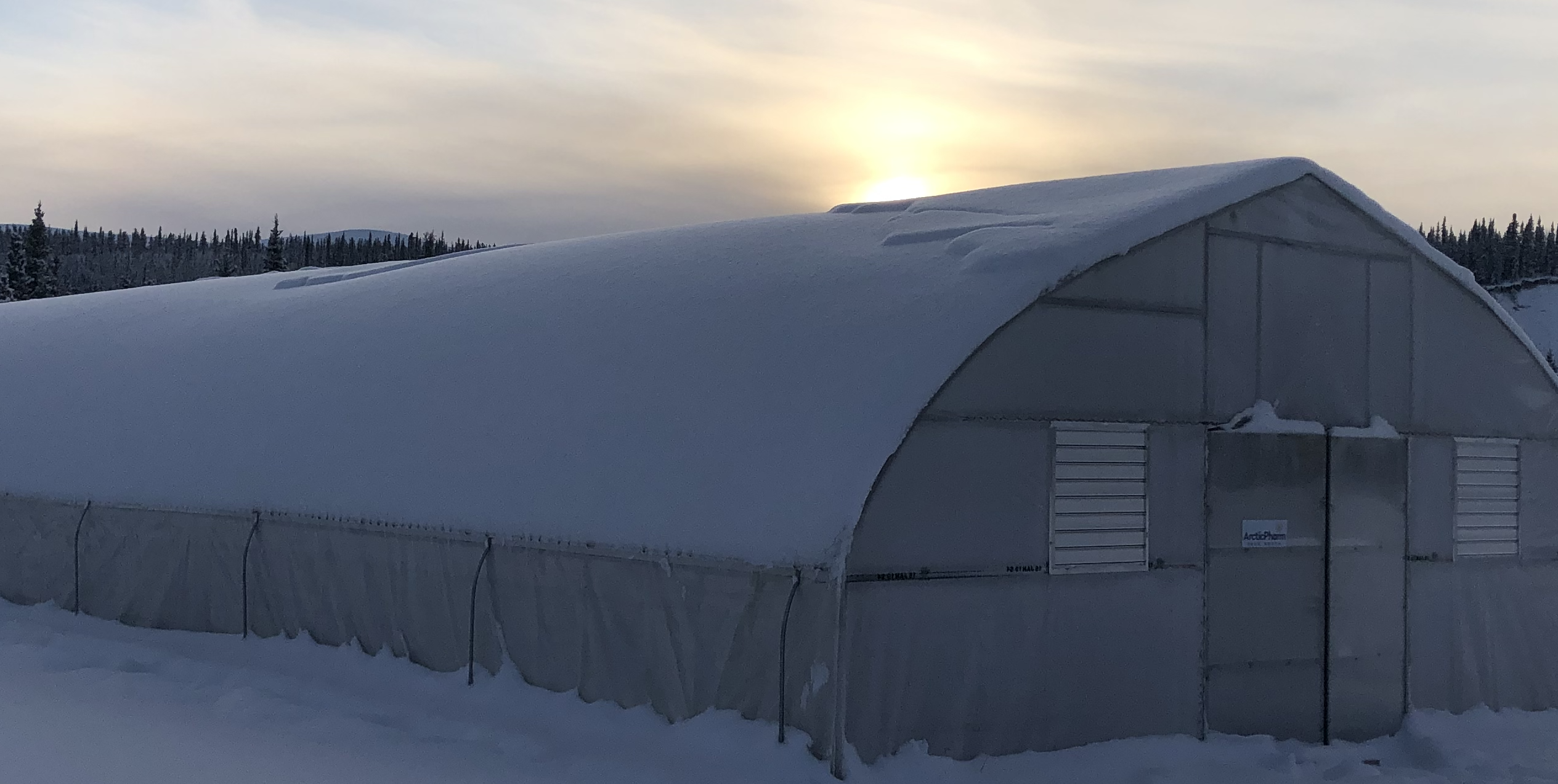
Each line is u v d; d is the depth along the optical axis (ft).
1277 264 34.35
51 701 33.17
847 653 26.50
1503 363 38.99
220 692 35.32
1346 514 35.22
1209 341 32.89
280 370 46.68
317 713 32.65
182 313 57.88
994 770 28.27
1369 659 35.32
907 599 27.58
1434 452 37.29
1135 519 31.35
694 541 29.12
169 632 43.78
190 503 43.52
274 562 40.78
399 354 42.98
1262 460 33.71
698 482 30.07
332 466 40.19
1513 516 38.96
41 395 54.80
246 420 45.11
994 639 28.86
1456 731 36.14
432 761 28.12
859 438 27.94
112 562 46.16
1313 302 35.01
